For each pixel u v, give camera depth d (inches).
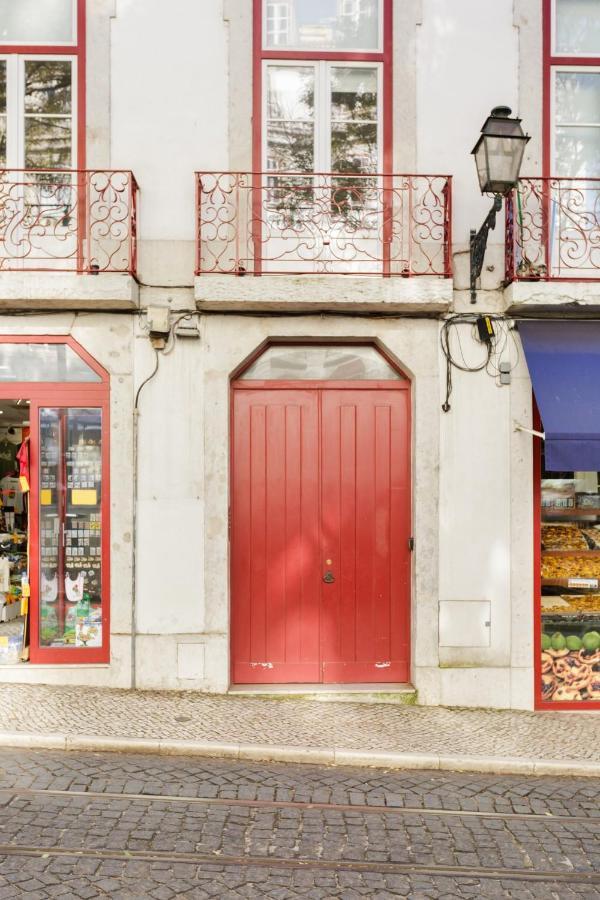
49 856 132.7
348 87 241.9
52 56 237.6
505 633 232.1
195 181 234.2
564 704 233.6
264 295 221.5
